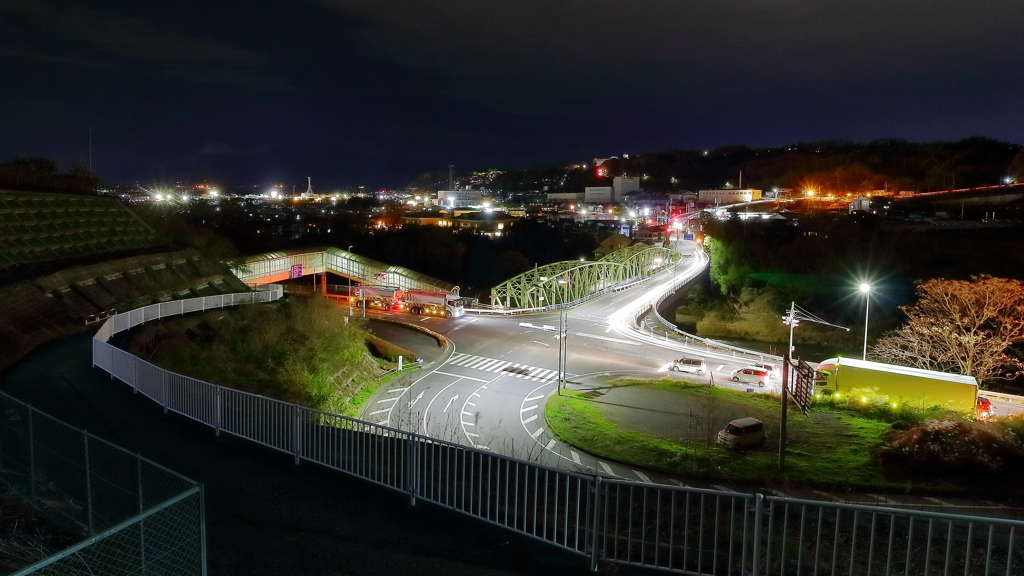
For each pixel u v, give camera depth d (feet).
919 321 159.84
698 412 114.62
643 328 195.83
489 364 150.20
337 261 250.57
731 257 301.02
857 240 276.21
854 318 233.14
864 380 115.65
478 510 35.40
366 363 136.05
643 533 29.37
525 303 240.12
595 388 131.44
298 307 139.74
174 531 24.77
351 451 40.14
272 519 34.19
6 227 124.16
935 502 73.87
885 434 94.43
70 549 17.92
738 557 34.68
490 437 102.63
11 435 39.17
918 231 297.33
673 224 521.24
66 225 139.54
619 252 319.06
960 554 40.37
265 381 97.35
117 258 132.87
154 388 55.93
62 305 102.94
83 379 64.23
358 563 29.89
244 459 43.04
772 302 252.83
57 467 34.35
